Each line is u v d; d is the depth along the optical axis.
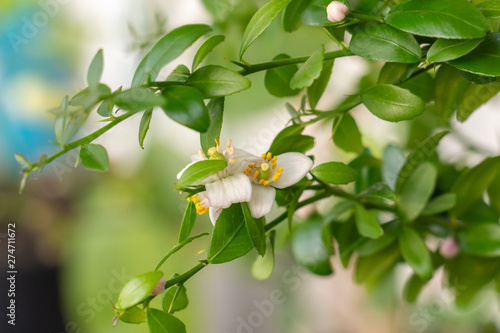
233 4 0.65
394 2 0.50
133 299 0.46
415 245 0.56
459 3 0.47
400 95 0.49
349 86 0.66
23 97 0.85
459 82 0.54
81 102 0.46
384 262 0.59
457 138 0.65
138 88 0.46
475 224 0.59
